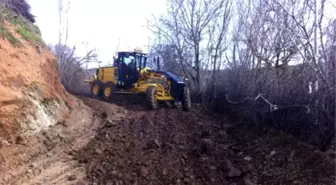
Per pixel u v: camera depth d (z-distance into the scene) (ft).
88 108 36.22
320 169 21.58
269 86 33.63
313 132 26.68
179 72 75.97
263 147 28.19
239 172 22.91
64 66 73.82
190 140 30.19
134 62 48.37
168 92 45.16
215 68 61.67
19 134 21.97
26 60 26.63
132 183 19.81
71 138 26.00
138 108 43.62
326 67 23.45
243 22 50.57
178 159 24.41
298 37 25.08
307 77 27.81
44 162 21.13
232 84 45.27
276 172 23.07
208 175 22.27
